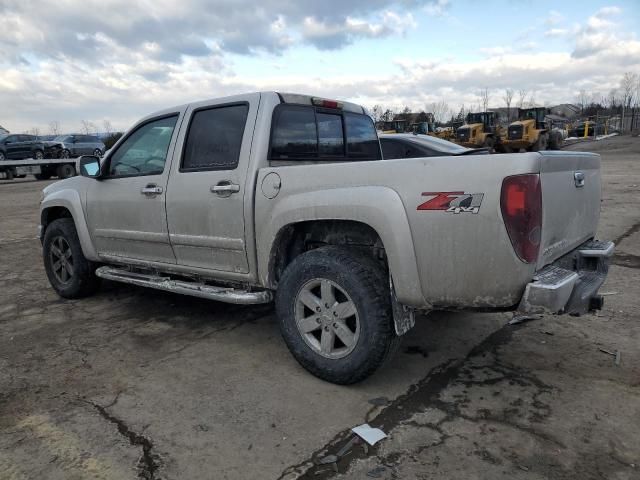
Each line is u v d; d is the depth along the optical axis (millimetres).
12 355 4051
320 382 3486
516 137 31328
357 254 3346
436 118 71500
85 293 5496
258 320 4742
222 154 3932
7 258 7793
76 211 5129
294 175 3465
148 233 4469
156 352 4055
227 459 2672
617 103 78188
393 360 3809
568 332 4254
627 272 5934
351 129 4797
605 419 2963
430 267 2967
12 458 2707
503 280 2812
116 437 2879
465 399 3221
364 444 2771
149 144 4516
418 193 2967
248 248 3760
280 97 3906
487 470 2545
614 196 12195
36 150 27328
